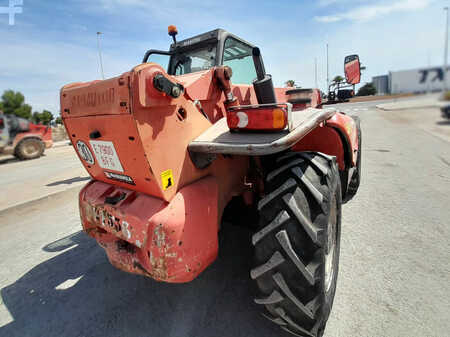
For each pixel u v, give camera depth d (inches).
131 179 61.0
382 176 164.9
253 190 87.2
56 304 78.9
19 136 403.2
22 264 101.7
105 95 52.5
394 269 79.8
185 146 59.1
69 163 334.3
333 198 60.2
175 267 54.3
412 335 58.6
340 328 61.6
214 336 62.9
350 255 87.8
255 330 63.8
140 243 57.3
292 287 52.4
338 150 91.9
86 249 109.7
